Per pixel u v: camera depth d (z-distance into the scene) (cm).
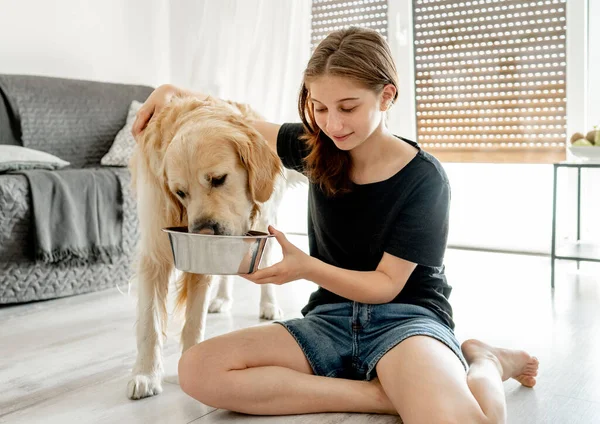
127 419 143
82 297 270
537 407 148
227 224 143
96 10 400
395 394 130
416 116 385
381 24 386
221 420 140
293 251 133
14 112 329
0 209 244
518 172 368
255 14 384
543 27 338
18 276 252
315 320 151
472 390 127
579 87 329
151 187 160
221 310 244
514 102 352
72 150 349
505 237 371
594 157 275
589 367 176
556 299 257
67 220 261
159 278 166
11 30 358
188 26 404
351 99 128
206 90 396
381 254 147
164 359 188
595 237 337
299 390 138
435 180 142
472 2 357
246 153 148
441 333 137
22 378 172
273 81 383
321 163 146
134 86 390
